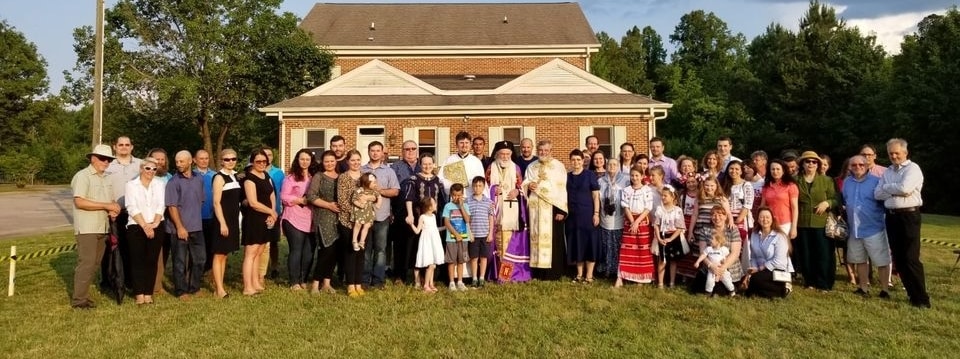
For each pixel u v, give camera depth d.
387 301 7.08
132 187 6.91
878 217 7.37
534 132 20.91
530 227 8.32
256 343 5.47
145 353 5.17
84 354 5.15
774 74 40.31
